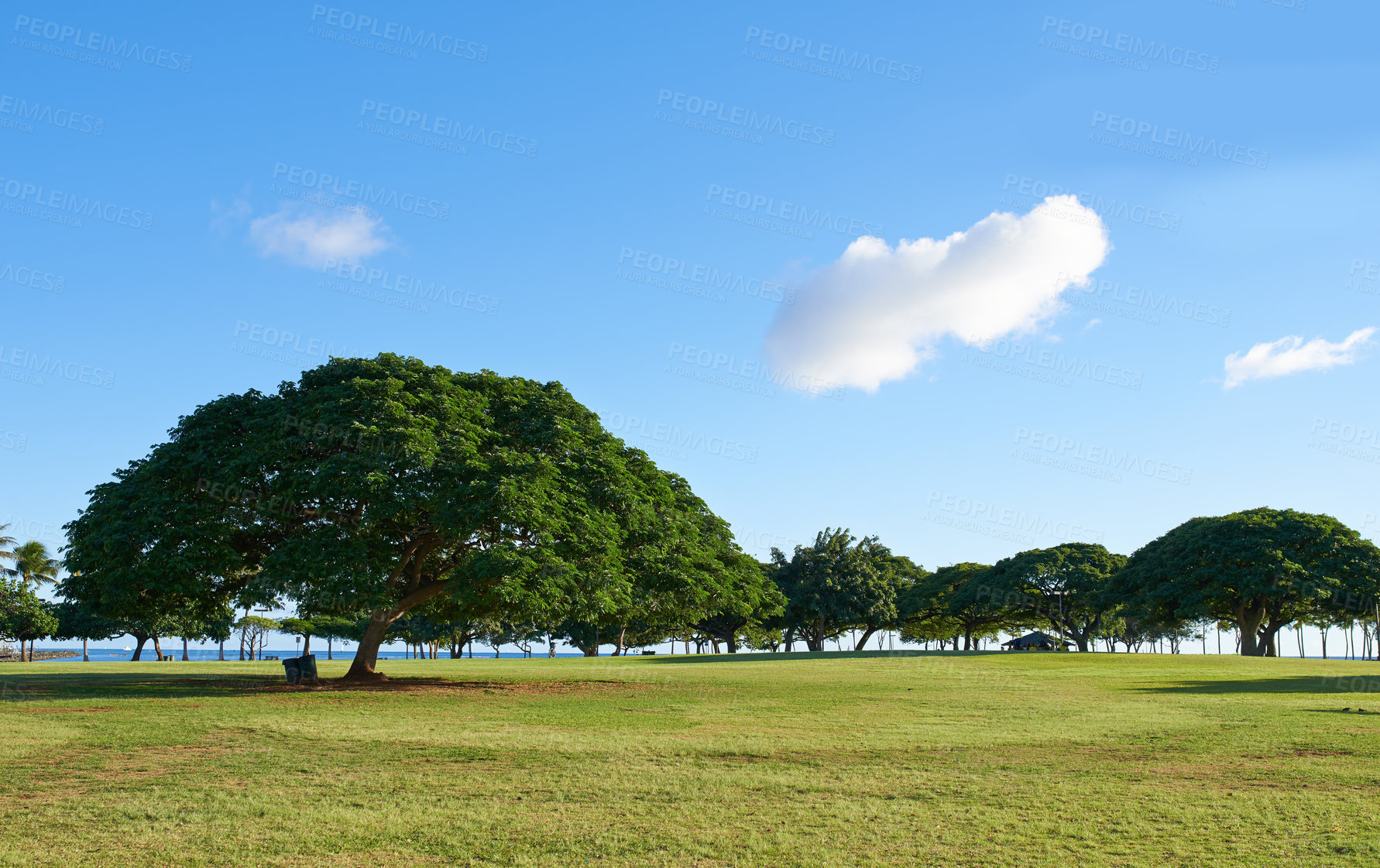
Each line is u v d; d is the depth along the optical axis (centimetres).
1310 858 804
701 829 917
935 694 2594
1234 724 1778
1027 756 1392
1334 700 2366
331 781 1149
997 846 855
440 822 940
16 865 777
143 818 945
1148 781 1170
